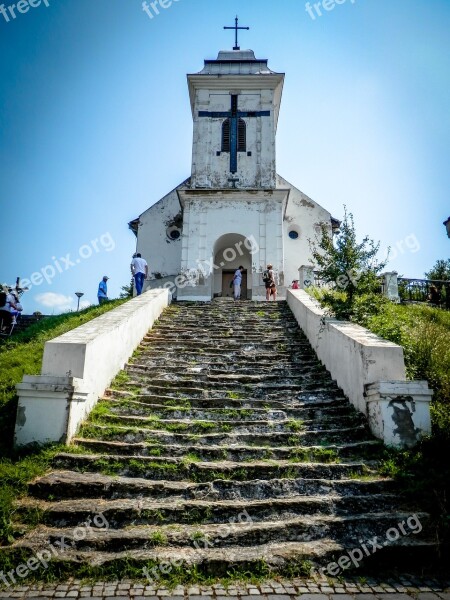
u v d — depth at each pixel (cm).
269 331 1179
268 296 1797
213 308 1420
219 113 2241
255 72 2306
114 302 1541
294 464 575
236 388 831
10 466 549
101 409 713
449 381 763
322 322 943
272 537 469
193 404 769
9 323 1529
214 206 2108
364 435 651
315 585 413
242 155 2180
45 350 682
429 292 1627
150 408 736
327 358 901
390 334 875
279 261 2028
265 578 422
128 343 964
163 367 917
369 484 541
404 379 673
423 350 844
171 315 1334
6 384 786
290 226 2364
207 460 601
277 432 673
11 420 654
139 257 1639
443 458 581
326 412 726
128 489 525
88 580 412
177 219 2400
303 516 498
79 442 614
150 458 581
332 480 548
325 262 1122
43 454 579
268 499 522
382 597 394
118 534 459
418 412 629
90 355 707
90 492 521
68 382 623
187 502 506
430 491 523
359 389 706
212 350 1034
